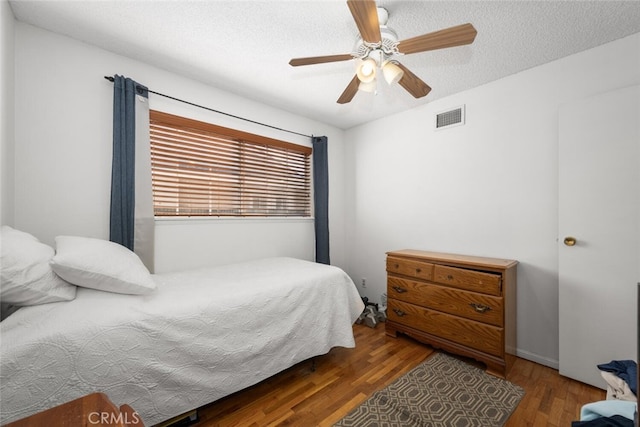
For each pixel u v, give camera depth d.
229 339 1.49
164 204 2.30
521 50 1.95
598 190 1.80
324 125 3.51
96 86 1.96
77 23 1.71
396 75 1.58
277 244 3.04
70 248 1.36
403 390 1.76
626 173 1.71
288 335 1.75
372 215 3.41
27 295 1.16
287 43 1.90
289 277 1.96
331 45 1.93
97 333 1.14
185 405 1.34
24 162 1.70
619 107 1.73
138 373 1.21
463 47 1.91
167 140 2.30
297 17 1.65
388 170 3.23
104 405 0.64
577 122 1.89
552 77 2.08
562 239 1.94
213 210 2.58
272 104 2.94
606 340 1.76
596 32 1.75
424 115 2.89
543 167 2.13
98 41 1.90
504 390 1.76
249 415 1.55
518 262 2.23
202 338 1.40
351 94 1.95
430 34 1.36
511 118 2.29
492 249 2.39
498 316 1.96
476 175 2.50
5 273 1.10
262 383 1.85
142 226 2.07
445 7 1.54
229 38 1.86
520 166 2.24
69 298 1.27
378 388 1.79
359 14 1.21
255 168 2.90
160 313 1.31
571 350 1.89
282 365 1.72
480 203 2.47
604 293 1.77
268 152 3.02
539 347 2.12
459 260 2.22
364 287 3.50
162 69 2.25
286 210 3.19
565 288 1.92
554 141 2.08
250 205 2.86
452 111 2.66
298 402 1.66
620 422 0.89
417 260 2.45
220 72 2.30
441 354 2.24
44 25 1.74
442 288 2.25
